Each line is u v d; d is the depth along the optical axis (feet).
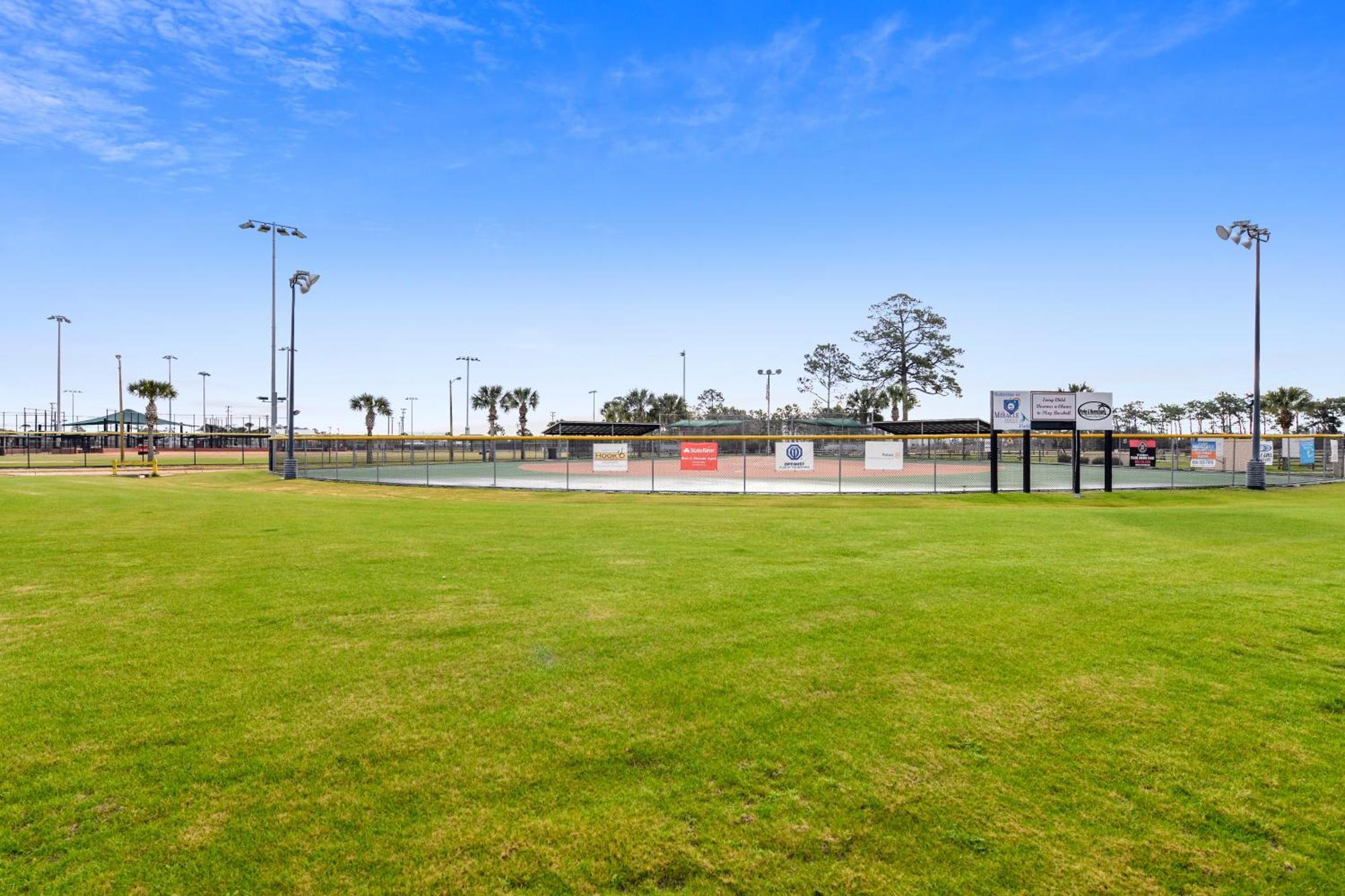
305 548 34.45
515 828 10.57
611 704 15.02
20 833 10.29
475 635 19.84
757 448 201.46
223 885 9.30
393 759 12.55
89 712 14.34
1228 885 9.47
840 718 14.38
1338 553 33.42
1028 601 23.72
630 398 320.91
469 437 82.12
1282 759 12.75
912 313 230.68
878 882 9.50
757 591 25.21
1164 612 22.22
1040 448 181.57
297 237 102.83
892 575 28.02
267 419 291.58
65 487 78.95
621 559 31.68
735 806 11.20
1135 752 12.99
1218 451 110.73
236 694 15.40
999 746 13.20
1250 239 80.53
